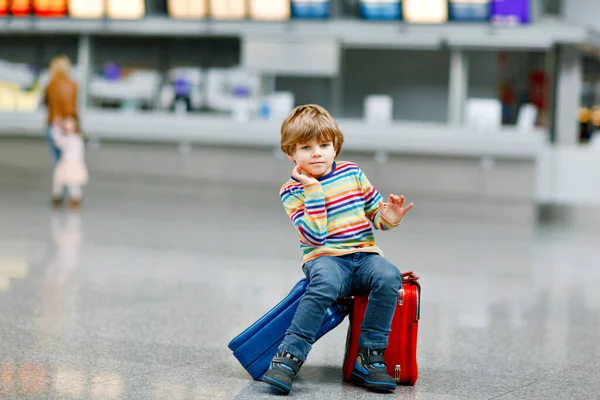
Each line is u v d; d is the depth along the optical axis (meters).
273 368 2.84
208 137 13.34
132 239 7.82
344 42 13.91
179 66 15.59
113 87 15.23
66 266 5.86
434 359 3.53
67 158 10.91
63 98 10.83
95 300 4.61
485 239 9.59
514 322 4.53
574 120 15.09
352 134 12.76
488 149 12.33
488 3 13.08
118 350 3.42
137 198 13.48
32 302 4.45
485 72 15.33
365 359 2.93
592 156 13.75
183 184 13.52
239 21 14.05
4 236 7.43
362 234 3.01
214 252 7.15
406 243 8.58
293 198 3.00
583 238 10.58
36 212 10.03
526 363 3.51
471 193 12.45
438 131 12.50
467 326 4.35
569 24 14.32
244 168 13.32
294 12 13.81
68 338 3.61
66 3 14.38
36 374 2.96
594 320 4.69
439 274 6.38
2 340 3.50
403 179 12.67
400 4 13.41
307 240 2.91
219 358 3.36
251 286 5.38
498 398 2.90
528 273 6.73
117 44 15.69
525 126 13.04
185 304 4.63
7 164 14.15
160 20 14.24
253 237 8.59
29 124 13.95
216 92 15.37
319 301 2.85
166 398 2.71
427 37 13.46
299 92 15.66
